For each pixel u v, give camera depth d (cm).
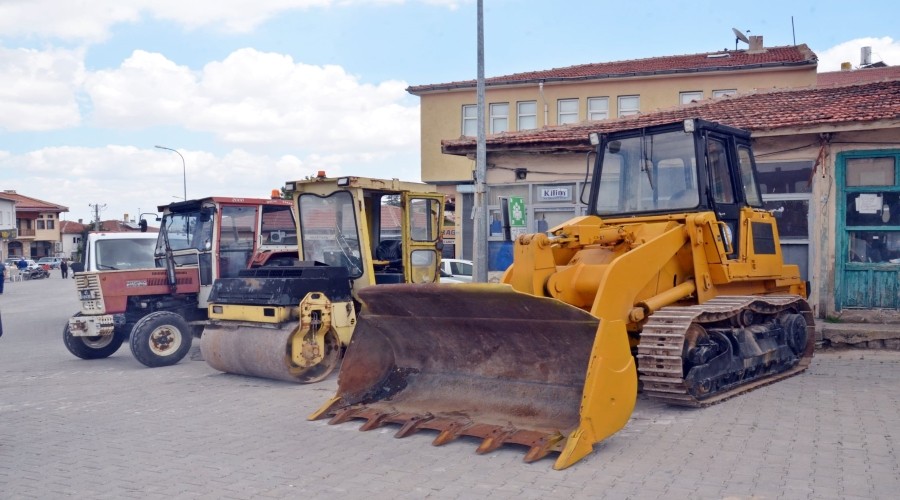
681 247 824
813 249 1223
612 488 535
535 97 2925
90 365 1225
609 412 623
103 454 664
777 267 949
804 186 1245
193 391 952
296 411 816
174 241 1365
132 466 625
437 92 3003
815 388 845
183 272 1284
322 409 768
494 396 712
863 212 1187
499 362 732
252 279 1015
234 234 1315
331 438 693
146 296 1270
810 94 1442
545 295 773
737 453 609
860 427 677
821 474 552
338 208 1128
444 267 1870
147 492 557
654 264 770
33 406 887
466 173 2970
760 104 1420
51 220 8794
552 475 568
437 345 770
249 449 665
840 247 1196
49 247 8794
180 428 754
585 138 1462
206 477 589
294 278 980
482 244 1488
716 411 746
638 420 720
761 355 845
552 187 1574
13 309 2591
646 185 880
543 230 1586
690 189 848
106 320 1208
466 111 2994
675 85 2823
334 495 539
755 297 839
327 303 997
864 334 1081
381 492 542
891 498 503
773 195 1260
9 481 593
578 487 539
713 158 870
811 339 983
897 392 818
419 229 1179
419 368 791
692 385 734
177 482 578
